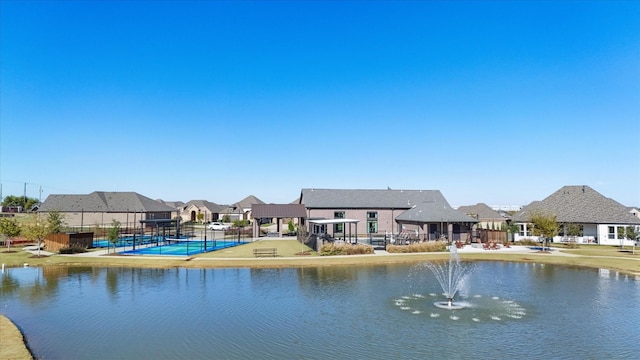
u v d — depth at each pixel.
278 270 33.00
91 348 15.98
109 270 33.59
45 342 16.67
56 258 39.28
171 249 47.34
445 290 25.62
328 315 20.25
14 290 26.42
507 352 15.31
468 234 52.81
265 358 14.92
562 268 34.34
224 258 38.56
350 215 65.25
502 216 80.31
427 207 55.56
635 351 15.41
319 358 14.84
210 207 127.31
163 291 25.81
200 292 25.44
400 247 42.56
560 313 20.41
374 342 16.44
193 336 17.31
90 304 22.73
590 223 53.19
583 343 16.22
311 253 41.69
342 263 35.81
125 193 89.38
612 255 40.97
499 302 22.61
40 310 21.56
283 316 20.14
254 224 61.88
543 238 46.50
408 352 15.34
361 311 20.91
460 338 16.81
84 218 82.94
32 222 47.22
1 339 16.61
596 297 23.72
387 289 25.95
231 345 16.25
